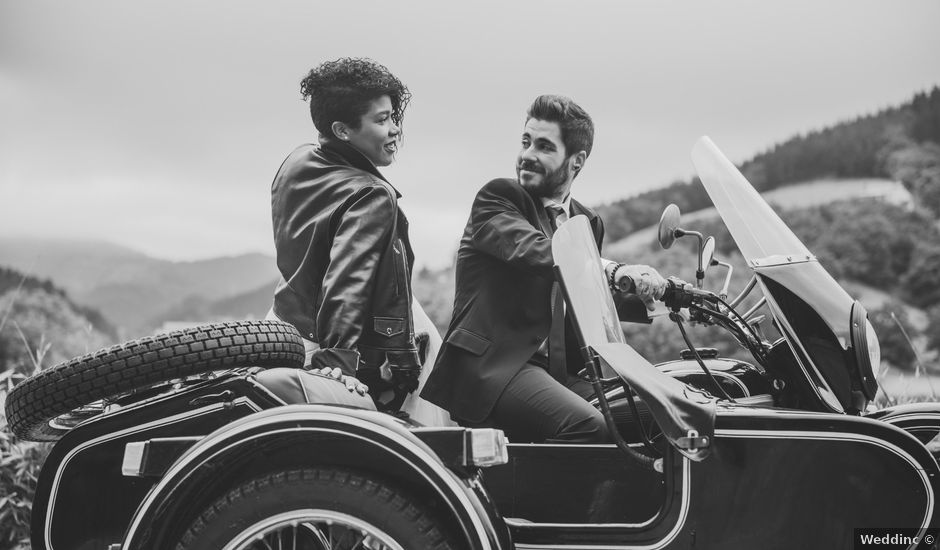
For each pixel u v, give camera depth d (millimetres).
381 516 2160
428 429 2205
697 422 2215
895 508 2219
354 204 2887
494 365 2766
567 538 2312
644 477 2414
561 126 2938
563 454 2447
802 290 2570
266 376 2377
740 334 2668
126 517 2361
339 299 2717
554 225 2998
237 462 2223
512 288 2838
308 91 3178
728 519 2254
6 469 3543
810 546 2232
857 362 2512
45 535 2350
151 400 2387
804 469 2240
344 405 2238
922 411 2652
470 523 2109
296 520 2176
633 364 2342
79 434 2371
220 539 2176
